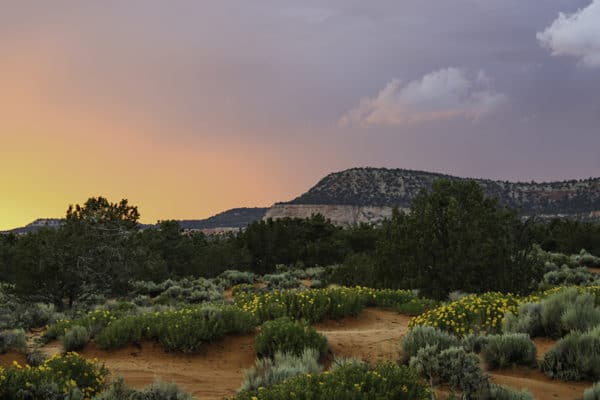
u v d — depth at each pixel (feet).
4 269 115.24
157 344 40.98
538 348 32.76
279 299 54.65
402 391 21.70
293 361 31.19
